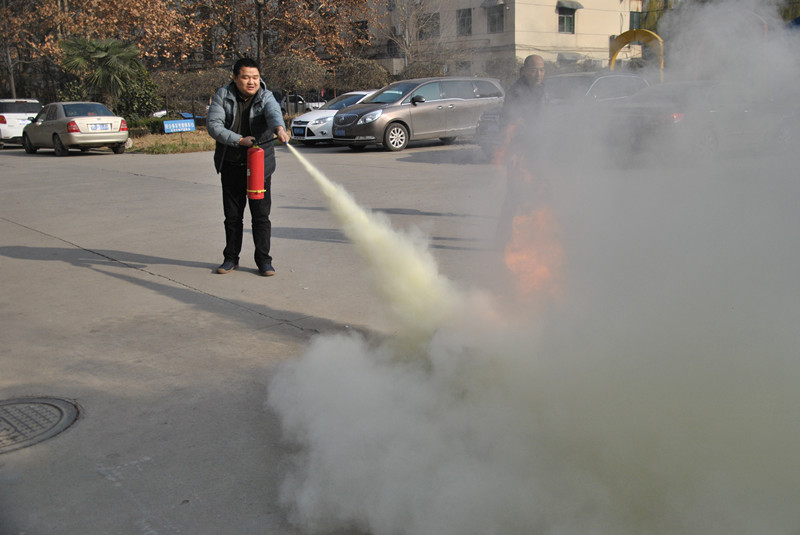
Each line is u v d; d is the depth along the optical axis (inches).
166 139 831.1
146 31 1050.1
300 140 706.2
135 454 104.3
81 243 258.2
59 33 1170.6
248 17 1083.3
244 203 209.0
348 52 1146.7
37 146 717.9
